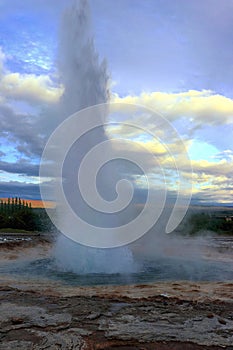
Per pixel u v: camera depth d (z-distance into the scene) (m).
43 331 7.23
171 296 10.62
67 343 6.63
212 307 9.23
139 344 6.68
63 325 7.58
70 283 13.06
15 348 6.37
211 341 6.83
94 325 7.62
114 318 8.12
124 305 9.31
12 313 8.38
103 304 9.35
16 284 12.62
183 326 7.63
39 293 10.88
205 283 13.44
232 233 39.69
